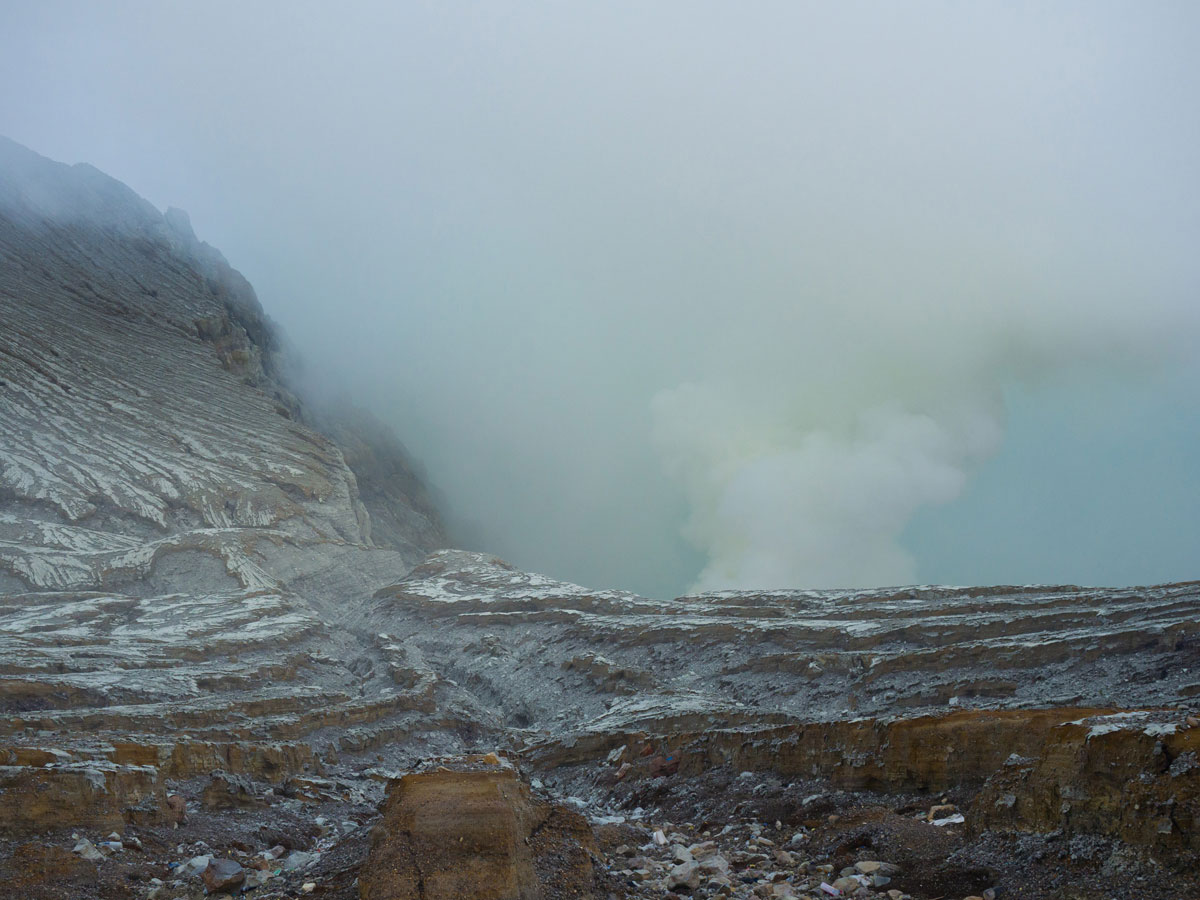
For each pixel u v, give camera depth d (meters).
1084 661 33.84
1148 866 10.77
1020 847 12.48
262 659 45.69
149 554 64.62
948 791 17.38
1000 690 33.28
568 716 42.09
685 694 40.56
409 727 37.34
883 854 14.23
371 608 67.50
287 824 20.64
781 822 18.03
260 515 78.56
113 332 111.31
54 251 125.94
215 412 98.38
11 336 95.88
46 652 39.50
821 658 40.59
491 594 64.12
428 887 11.30
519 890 11.44
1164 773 11.18
